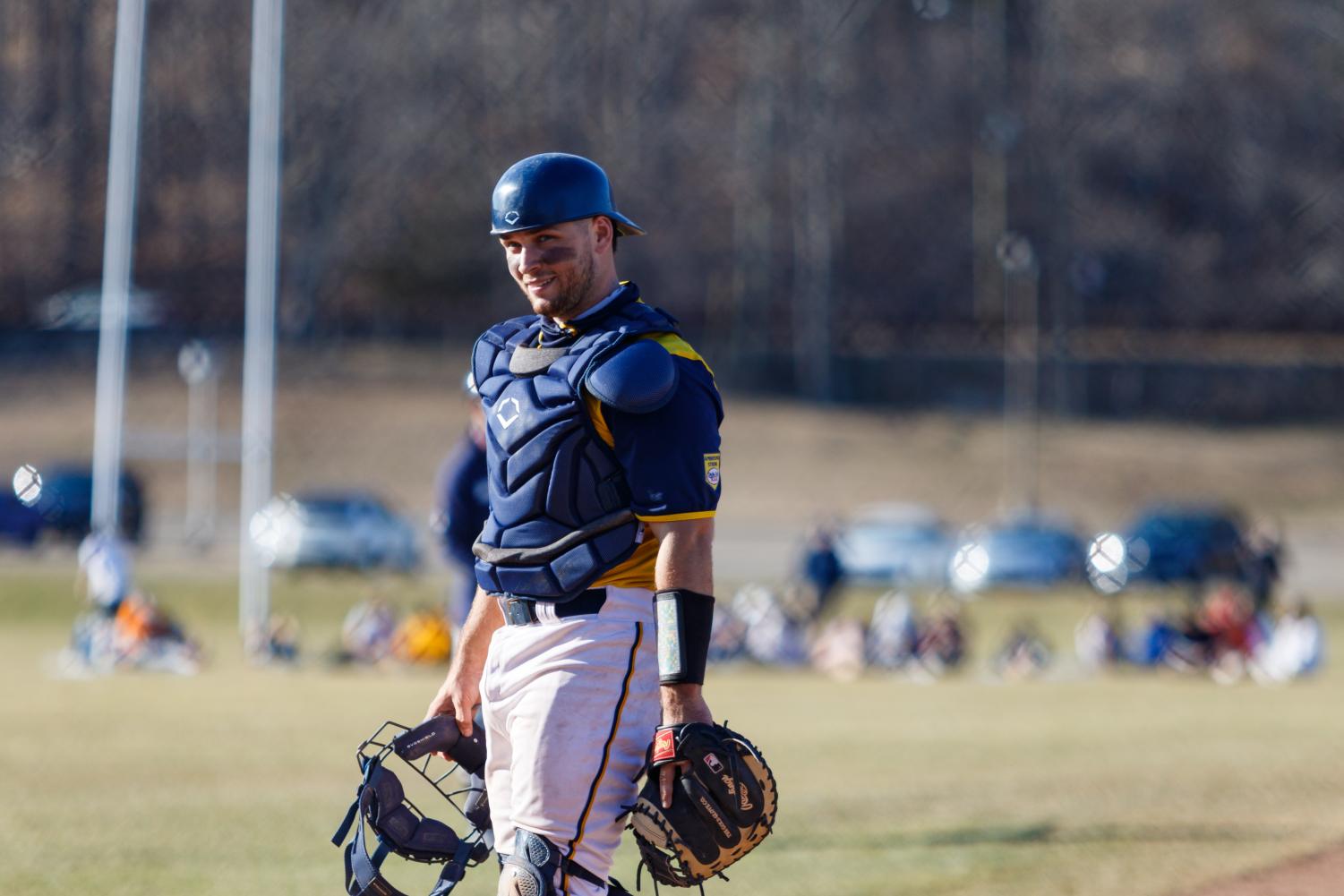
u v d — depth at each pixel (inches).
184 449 4640.8
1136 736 1587.1
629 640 507.2
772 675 3026.6
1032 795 1137.4
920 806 1084.5
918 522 5339.6
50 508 5093.5
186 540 5398.6
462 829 983.6
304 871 859.4
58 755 1398.9
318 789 1190.3
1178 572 4751.5
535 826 503.5
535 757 503.2
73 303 7628.0
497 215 507.5
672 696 492.1
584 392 497.4
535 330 526.0
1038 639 3105.3
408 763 559.8
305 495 4923.7
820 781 1222.3
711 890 807.7
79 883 819.4
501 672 517.7
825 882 821.9
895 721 1779.0
